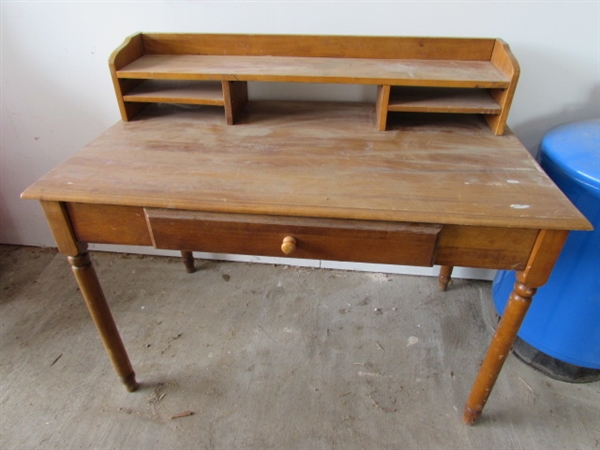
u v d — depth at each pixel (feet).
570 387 4.33
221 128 3.78
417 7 3.94
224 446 3.81
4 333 4.92
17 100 4.92
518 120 4.40
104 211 2.99
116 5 4.23
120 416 4.05
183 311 5.22
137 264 5.97
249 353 4.68
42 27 4.42
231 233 2.89
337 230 2.77
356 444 3.82
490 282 5.58
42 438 3.87
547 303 4.06
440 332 4.92
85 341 4.82
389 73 3.58
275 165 3.15
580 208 3.42
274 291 5.52
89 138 5.15
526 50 4.01
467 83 3.41
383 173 3.05
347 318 5.12
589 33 3.84
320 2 4.02
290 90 4.45
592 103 4.17
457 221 2.58
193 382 4.37
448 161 3.22
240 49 4.11
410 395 4.24
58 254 6.13
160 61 3.97
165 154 3.32
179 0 4.15
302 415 4.06
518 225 2.54
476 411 3.81
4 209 5.88
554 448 3.78
